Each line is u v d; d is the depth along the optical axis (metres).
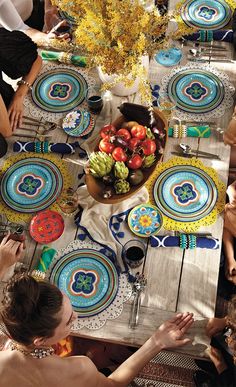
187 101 2.59
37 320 1.64
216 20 2.85
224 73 2.67
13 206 2.32
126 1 2.12
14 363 1.75
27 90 2.68
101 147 2.20
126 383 1.95
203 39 2.77
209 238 2.15
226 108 2.56
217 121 2.52
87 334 1.98
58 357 1.83
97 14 2.17
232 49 2.77
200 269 2.09
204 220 2.22
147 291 2.05
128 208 2.25
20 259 2.16
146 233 2.19
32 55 2.66
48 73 2.75
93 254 2.15
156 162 2.23
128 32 2.17
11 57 2.61
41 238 2.19
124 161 2.15
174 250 2.15
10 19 3.01
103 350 2.49
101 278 2.09
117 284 2.07
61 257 2.15
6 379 1.74
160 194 2.31
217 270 2.09
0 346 2.05
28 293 1.65
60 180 2.38
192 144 2.45
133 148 2.18
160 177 2.36
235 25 2.72
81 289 2.07
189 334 1.96
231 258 2.46
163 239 2.15
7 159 2.48
